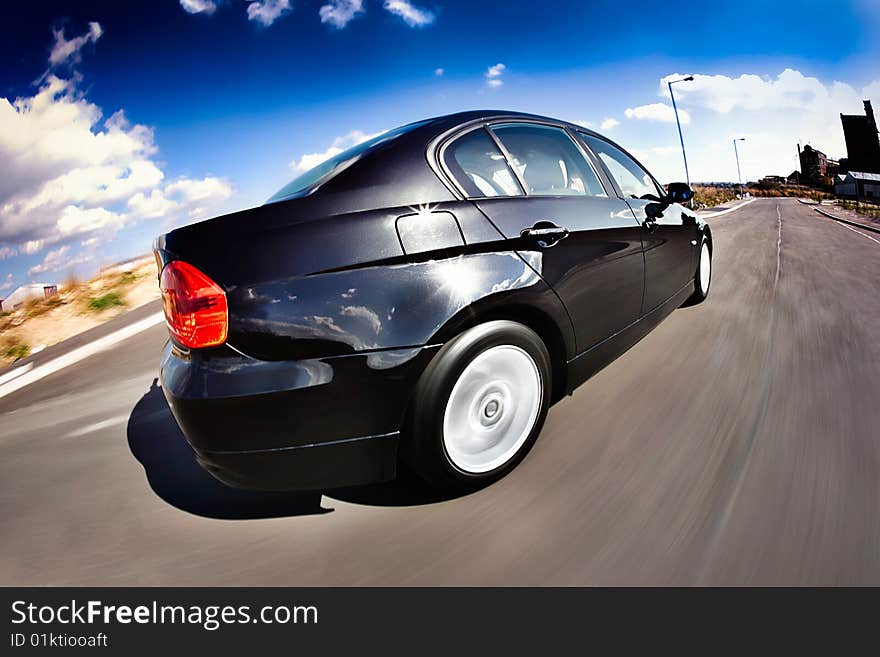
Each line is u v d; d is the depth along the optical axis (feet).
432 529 4.65
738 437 5.86
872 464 5.14
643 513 4.63
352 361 4.24
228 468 4.40
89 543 4.84
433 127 5.69
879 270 17.21
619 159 8.82
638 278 7.60
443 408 4.65
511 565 4.12
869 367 7.84
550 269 5.56
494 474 5.27
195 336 4.14
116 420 8.01
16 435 7.69
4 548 4.83
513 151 6.30
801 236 32.53
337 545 4.52
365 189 4.78
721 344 9.30
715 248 25.85
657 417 6.53
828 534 4.16
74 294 19.12
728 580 3.78
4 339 15.39
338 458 4.46
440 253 4.71
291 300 4.14
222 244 4.19
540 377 5.53
